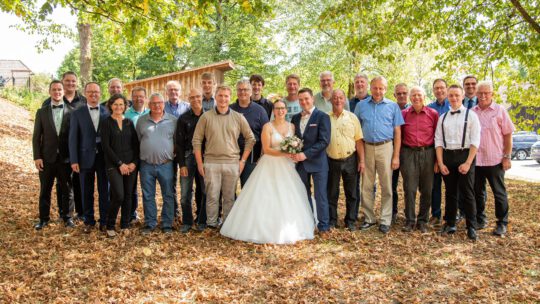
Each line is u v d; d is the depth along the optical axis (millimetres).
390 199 6230
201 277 4500
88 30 13984
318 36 19766
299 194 5988
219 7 5734
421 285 4332
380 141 6164
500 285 4305
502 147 6078
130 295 4062
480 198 6344
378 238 5887
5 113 17578
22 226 6109
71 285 4258
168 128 5977
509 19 9602
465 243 5652
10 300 3895
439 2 9289
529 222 6812
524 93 11391
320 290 4211
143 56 32031
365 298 4070
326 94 6773
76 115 5844
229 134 5879
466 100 6805
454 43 10172
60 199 6492
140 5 6750
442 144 5984
